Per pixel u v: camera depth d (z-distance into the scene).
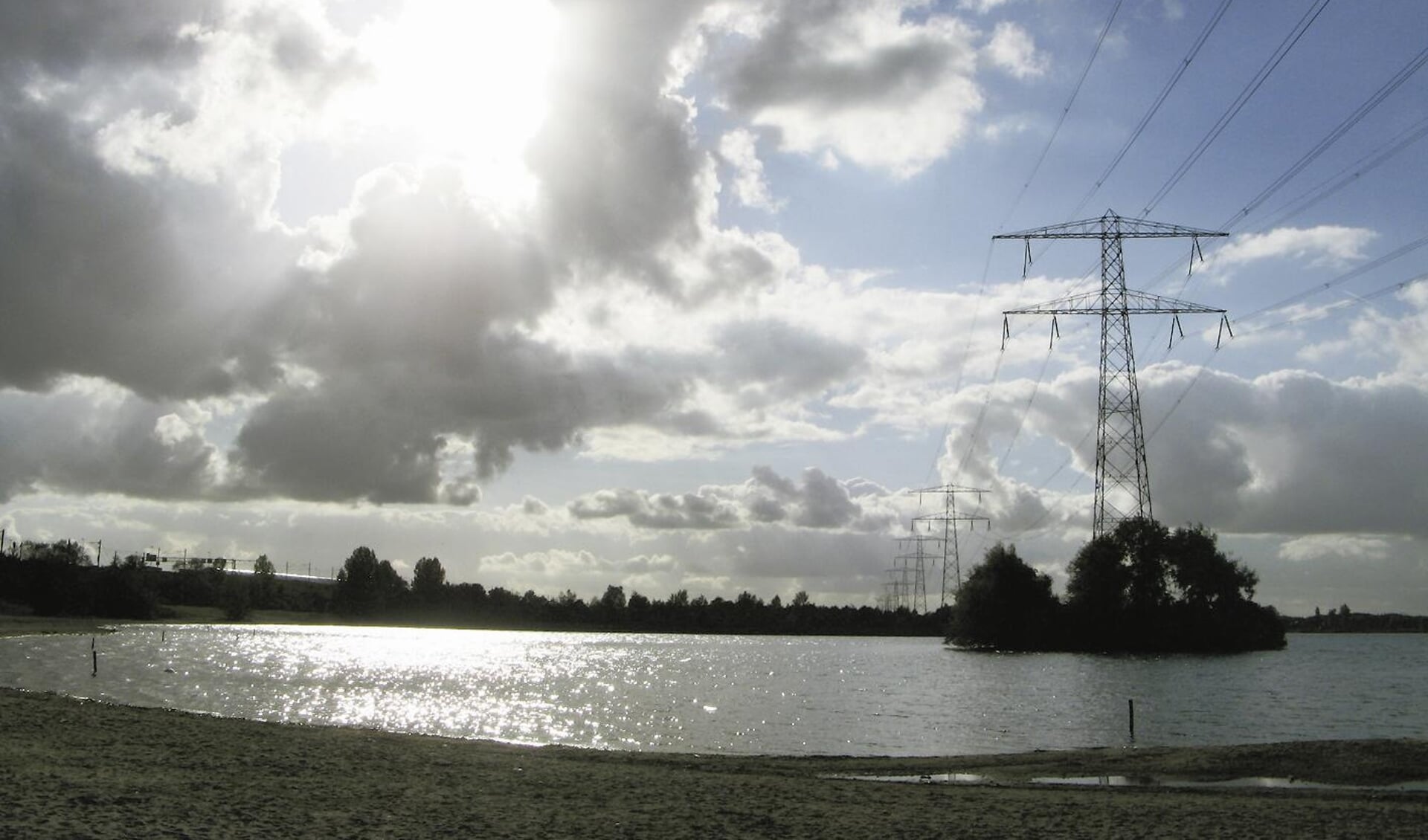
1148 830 29.52
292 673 129.75
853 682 131.62
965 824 30.02
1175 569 178.75
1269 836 28.80
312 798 30.12
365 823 26.75
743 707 95.00
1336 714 82.62
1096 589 180.12
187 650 168.12
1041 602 193.62
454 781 35.78
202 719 52.88
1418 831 29.53
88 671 112.69
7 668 110.62
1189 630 177.25
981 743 66.69
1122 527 181.75
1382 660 177.62
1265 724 75.44
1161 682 122.62
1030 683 123.19
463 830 26.61
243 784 31.56
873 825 29.66
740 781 38.84
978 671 150.62
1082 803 34.41
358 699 97.38
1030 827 29.78
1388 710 86.69
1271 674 135.88
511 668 161.75
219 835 23.81
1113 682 122.19
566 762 44.97
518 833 26.73
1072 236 93.62
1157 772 43.91
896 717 84.38
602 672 157.88
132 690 92.94
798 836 27.91
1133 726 67.94
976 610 195.88
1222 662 163.75
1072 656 181.00
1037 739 68.50
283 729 50.78
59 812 24.70
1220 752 47.12
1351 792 38.09
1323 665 156.50
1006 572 194.38
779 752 62.56
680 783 37.72
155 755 36.84
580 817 29.56
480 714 86.88
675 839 27.06
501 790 34.06
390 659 177.25
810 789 37.00
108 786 28.95
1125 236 93.31
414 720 80.81
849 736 70.75
